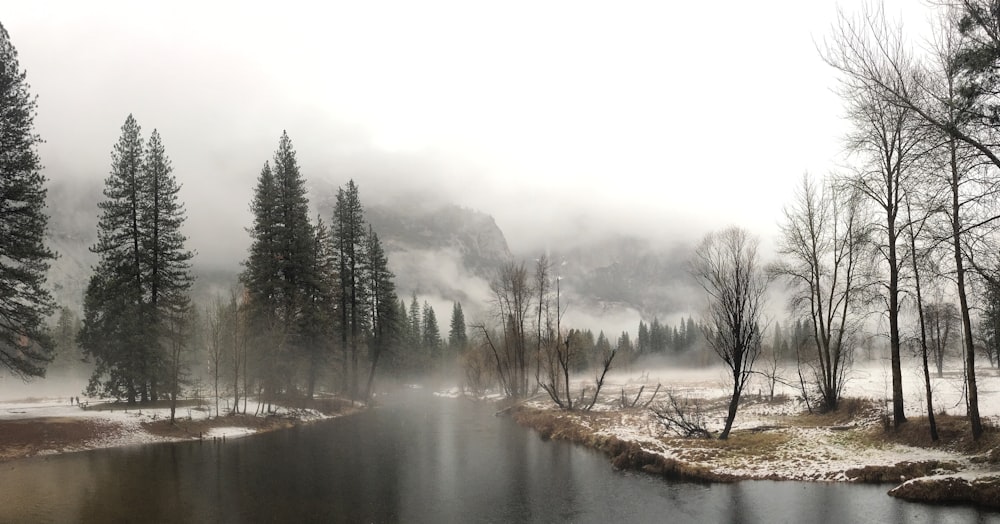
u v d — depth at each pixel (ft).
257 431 111.55
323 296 153.58
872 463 62.49
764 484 61.11
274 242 139.64
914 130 47.24
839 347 98.63
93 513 54.39
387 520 54.13
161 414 107.14
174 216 126.31
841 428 82.69
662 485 65.10
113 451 85.92
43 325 97.86
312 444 98.48
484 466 80.12
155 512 55.26
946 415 73.51
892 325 74.02
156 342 118.62
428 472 76.02
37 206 95.25
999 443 57.31
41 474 70.03
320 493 64.18
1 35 93.86
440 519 54.54
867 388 113.91
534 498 62.08
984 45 42.09
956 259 54.03
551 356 148.87
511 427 124.36
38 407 115.14
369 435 110.93
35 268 95.14
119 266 117.91
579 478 71.26
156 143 124.57
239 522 52.75
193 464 78.43
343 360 167.12
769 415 107.76
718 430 92.43
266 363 130.82
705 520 51.06
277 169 146.20
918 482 52.75
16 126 94.07
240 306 130.82
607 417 115.96
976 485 49.98
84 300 127.44
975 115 43.21
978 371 141.18
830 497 54.29
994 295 51.90
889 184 69.62
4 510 54.90
